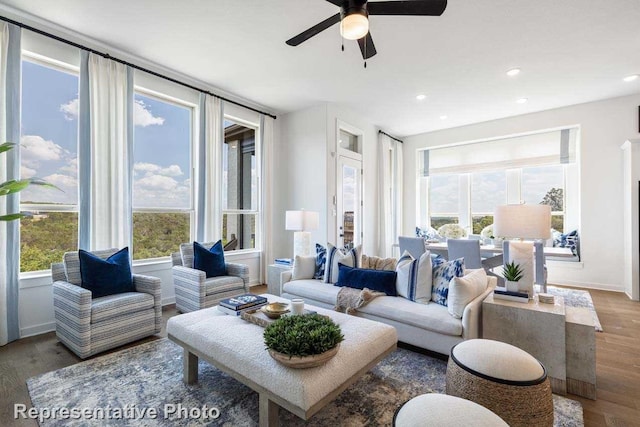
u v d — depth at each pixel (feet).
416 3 6.23
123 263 9.80
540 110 17.61
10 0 8.54
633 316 11.65
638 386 6.91
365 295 9.03
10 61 9.05
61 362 7.84
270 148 17.66
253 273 16.79
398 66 12.39
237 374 5.48
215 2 8.65
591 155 16.28
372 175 20.25
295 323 5.40
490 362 4.99
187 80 13.57
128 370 7.43
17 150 9.16
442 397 4.04
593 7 8.72
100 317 8.25
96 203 10.68
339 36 10.28
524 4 8.60
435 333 7.79
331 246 11.39
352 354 5.52
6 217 6.65
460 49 11.04
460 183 21.58
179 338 6.74
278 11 9.04
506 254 11.60
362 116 18.71
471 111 17.76
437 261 9.37
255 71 12.87
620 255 15.51
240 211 16.34
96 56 10.75
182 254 12.14
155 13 9.13
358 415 5.81
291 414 5.88
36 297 9.69
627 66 12.31
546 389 4.75
